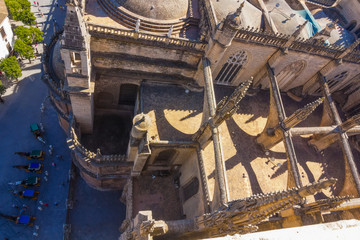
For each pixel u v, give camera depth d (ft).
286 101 157.99
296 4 155.22
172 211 130.82
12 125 163.84
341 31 148.97
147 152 100.89
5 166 149.69
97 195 150.41
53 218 140.67
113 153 140.87
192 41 108.17
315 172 136.26
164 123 117.70
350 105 165.07
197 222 92.58
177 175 138.21
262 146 130.93
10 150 155.22
